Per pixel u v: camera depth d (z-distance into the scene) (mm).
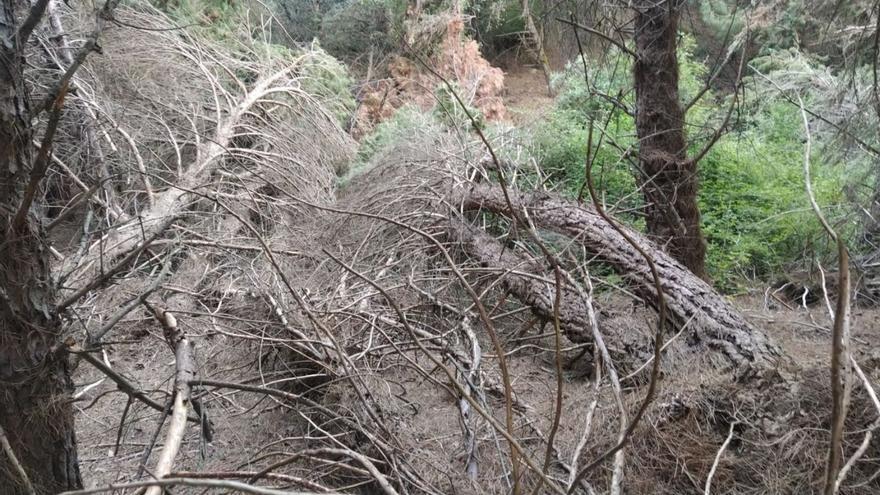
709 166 6047
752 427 2787
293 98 7121
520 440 2941
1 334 1849
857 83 5008
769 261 5137
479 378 3238
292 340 3295
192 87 6633
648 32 4375
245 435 3268
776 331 3695
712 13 4973
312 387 3439
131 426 3373
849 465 1494
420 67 8469
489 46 10242
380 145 6727
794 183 5758
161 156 5934
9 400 1895
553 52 10180
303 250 4586
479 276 4367
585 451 2811
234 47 7543
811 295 4730
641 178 4750
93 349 2109
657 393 2994
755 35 4586
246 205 5305
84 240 2393
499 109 8336
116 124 5305
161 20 6668
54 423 1989
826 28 4547
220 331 3488
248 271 4148
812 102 6043
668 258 3828
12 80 1811
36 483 1976
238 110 6367
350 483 2859
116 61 6051
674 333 3482
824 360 2961
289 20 9352
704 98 6922
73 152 5270
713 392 2938
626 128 6410
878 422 1707
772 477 2617
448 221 4723
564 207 4367
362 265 4402
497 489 2695
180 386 2070
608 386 3311
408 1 8680
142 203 5371
